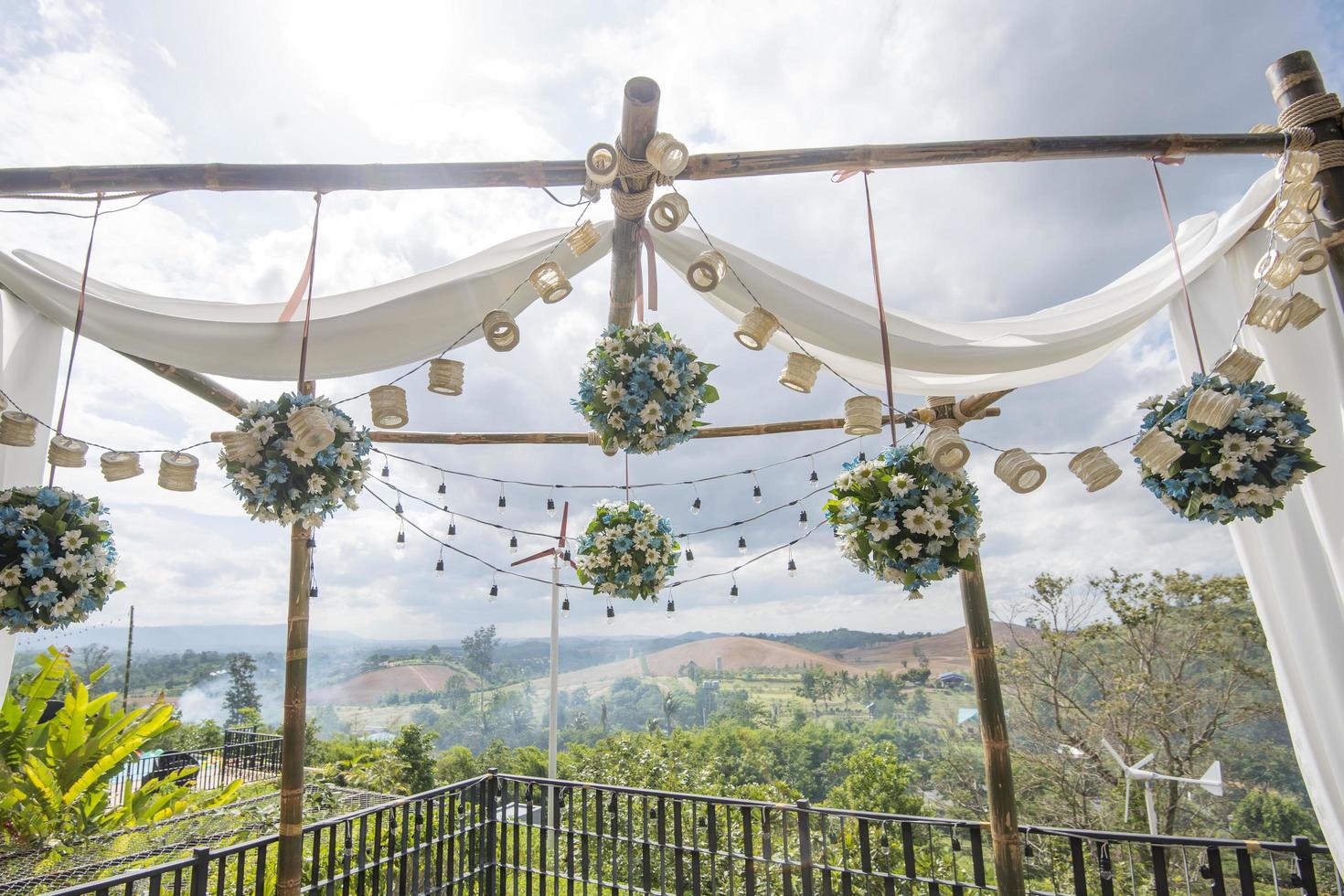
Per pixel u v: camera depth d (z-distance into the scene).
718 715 26.50
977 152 2.65
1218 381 2.41
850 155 2.61
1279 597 3.04
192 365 3.31
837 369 3.97
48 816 6.94
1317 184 2.57
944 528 2.29
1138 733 13.52
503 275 3.29
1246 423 2.33
